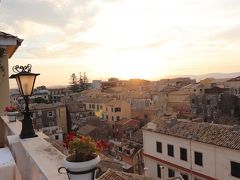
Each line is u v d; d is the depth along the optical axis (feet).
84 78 358.23
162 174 73.05
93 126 152.56
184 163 66.69
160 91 221.46
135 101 209.05
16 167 10.19
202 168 62.13
